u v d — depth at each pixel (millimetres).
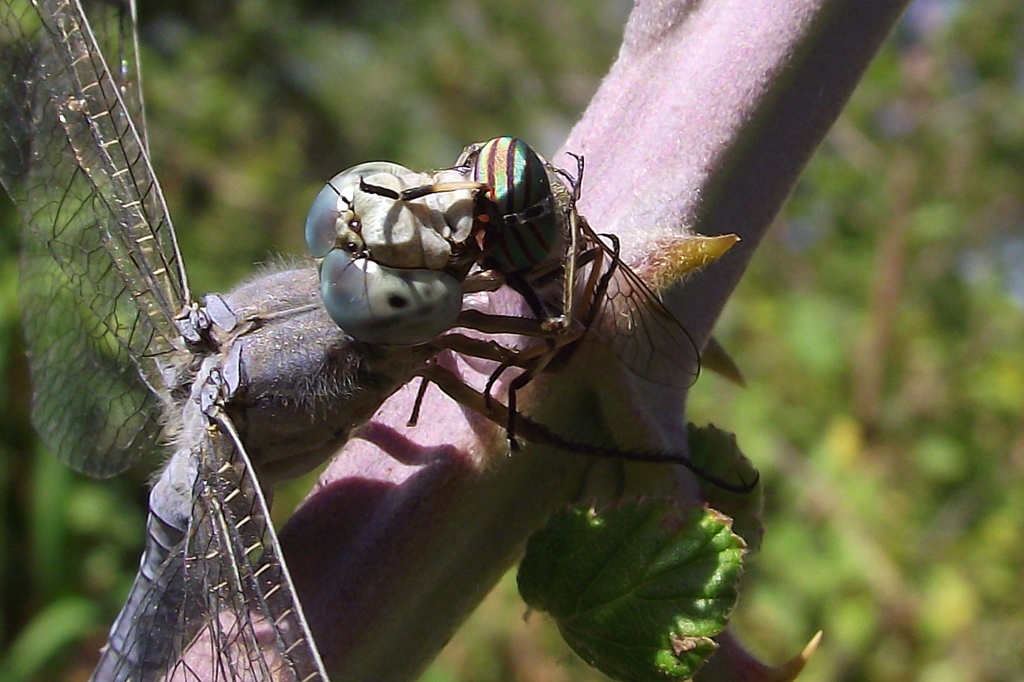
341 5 489
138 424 127
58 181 124
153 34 422
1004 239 351
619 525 107
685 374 109
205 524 113
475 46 488
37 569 254
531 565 107
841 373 307
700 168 109
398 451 111
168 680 111
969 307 330
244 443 114
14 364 264
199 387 115
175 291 121
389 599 109
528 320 109
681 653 106
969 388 308
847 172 346
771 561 269
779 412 300
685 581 106
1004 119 339
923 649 260
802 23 109
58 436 128
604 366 107
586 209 109
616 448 108
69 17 123
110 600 257
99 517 261
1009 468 297
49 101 123
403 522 109
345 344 112
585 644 107
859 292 338
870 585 263
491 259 109
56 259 124
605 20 503
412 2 496
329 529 110
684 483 108
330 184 110
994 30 347
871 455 294
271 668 107
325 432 114
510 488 109
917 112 333
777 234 347
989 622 268
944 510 293
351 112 471
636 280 107
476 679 259
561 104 493
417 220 107
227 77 424
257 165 373
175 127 374
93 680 119
